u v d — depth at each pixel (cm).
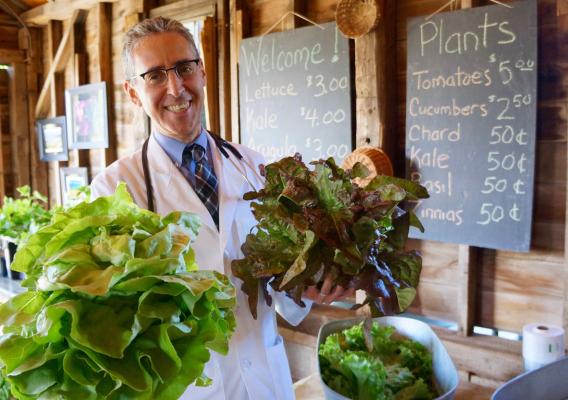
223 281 83
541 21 188
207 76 291
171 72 132
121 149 383
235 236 140
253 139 268
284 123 254
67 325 72
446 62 202
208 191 142
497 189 194
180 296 77
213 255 134
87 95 397
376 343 160
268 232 119
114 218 81
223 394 129
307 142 247
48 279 74
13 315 75
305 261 107
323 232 106
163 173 139
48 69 455
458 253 215
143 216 84
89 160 418
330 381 148
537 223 196
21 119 461
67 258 75
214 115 295
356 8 220
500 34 188
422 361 158
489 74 192
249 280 118
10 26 456
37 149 462
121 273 73
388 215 110
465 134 199
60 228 83
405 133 222
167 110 136
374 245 112
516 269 203
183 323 75
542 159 192
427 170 210
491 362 201
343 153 235
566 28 182
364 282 108
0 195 460
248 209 144
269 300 125
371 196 108
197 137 145
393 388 147
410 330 169
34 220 322
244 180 147
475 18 193
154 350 73
